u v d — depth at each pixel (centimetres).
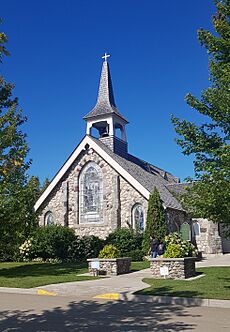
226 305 1054
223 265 2078
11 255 2722
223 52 1209
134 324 841
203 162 1202
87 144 3044
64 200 3038
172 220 2798
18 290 1423
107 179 2936
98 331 780
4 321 890
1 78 2155
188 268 1650
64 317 927
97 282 1557
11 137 1827
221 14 1225
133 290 1316
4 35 1237
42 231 2744
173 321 863
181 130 1252
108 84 3500
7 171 1722
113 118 3306
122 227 2778
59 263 2445
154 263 1684
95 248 2645
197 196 1183
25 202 2000
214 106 1193
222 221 1151
